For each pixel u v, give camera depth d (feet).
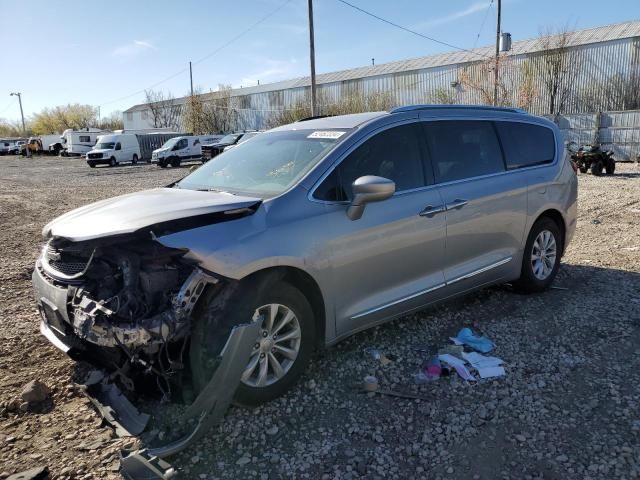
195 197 11.82
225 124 193.36
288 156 13.29
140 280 10.09
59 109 311.88
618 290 17.92
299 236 11.22
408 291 13.58
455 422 10.63
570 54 122.11
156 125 233.35
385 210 12.81
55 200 52.80
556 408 10.98
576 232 27.99
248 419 10.80
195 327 10.08
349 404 11.35
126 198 12.69
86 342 10.93
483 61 131.95
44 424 10.78
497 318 15.74
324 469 9.36
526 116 17.87
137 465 8.89
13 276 21.42
